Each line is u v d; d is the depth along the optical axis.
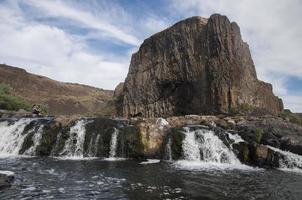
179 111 41.47
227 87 36.19
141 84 45.81
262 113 35.59
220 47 37.47
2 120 31.75
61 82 137.50
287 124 27.97
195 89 39.88
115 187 16.05
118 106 52.19
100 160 24.95
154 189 15.89
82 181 17.16
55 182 16.72
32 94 107.00
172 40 43.53
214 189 16.27
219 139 26.02
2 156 26.08
